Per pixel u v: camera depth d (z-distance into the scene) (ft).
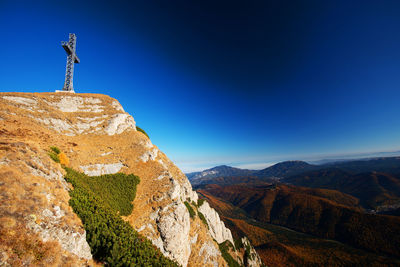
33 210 47.96
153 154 186.39
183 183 226.79
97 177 130.00
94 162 138.92
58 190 66.69
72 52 229.45
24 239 41.06
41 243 43.52
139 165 162.40
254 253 315.78
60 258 45.11
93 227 64.59
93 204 79.87
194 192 283.79
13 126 108.06
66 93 213.46
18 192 49.03
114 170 147.02
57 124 156.56
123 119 216.95
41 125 139.44
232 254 252.62
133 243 77.36
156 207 124.57
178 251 116.26
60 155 114.11
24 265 37.99
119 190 129.80
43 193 57.11
